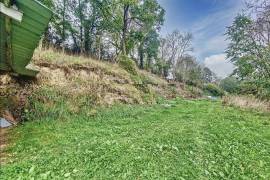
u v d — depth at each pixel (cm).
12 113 841
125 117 1020
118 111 1088
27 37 512
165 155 527
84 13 2909
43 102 940
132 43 2956
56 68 1173
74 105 1009
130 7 2655
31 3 381
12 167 449
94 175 425
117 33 2898
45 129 739
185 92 3281
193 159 519
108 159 488
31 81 1002
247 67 1652
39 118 863
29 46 570
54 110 911
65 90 1050
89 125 834
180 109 1354
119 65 1781
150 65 5100
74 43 2973
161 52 5753
